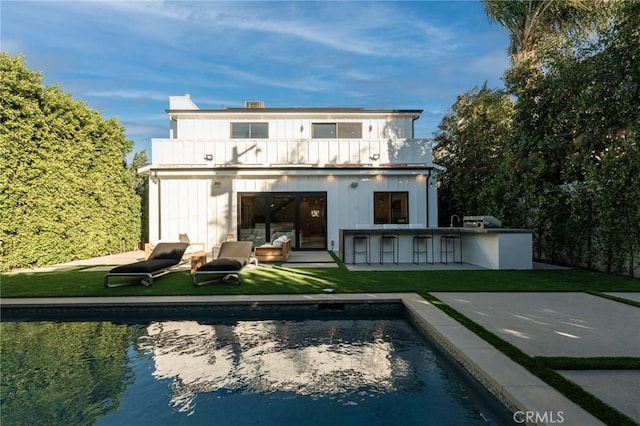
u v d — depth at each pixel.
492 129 12.44
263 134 15.52
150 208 13.56
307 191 13.75
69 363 4.19
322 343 4.84
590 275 8.42
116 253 13.96
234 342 4.89
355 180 13.82
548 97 9.69
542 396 2.76
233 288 7.04
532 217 10.68
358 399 3.34
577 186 8.91
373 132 15.67
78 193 11.56
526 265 9.51
